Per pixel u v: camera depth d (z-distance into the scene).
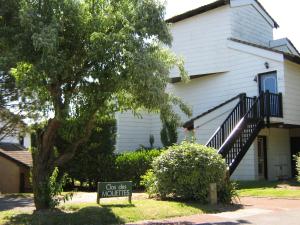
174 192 13.72
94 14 11.16
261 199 14.51
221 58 23.48
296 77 21.75
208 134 22.23
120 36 10.38
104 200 13.84
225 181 13.84
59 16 10.77
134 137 25.55
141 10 10.97
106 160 20.17
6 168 25.42
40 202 11.44
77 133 11.87
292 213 11.52
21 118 18.41
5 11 10.81
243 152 18.30
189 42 24.88
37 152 11.68
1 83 17.23
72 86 11.21
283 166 23.50
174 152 14.07
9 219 10.61
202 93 24.27
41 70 9.99
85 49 11.03
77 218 10.34
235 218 10.87
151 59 10.52
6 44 10.80
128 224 10.12
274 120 20.12
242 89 22.42
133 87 10.53
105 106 11.65
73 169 20.55
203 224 10.05
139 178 19.14
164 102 10.78
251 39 24.80
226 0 23.19
